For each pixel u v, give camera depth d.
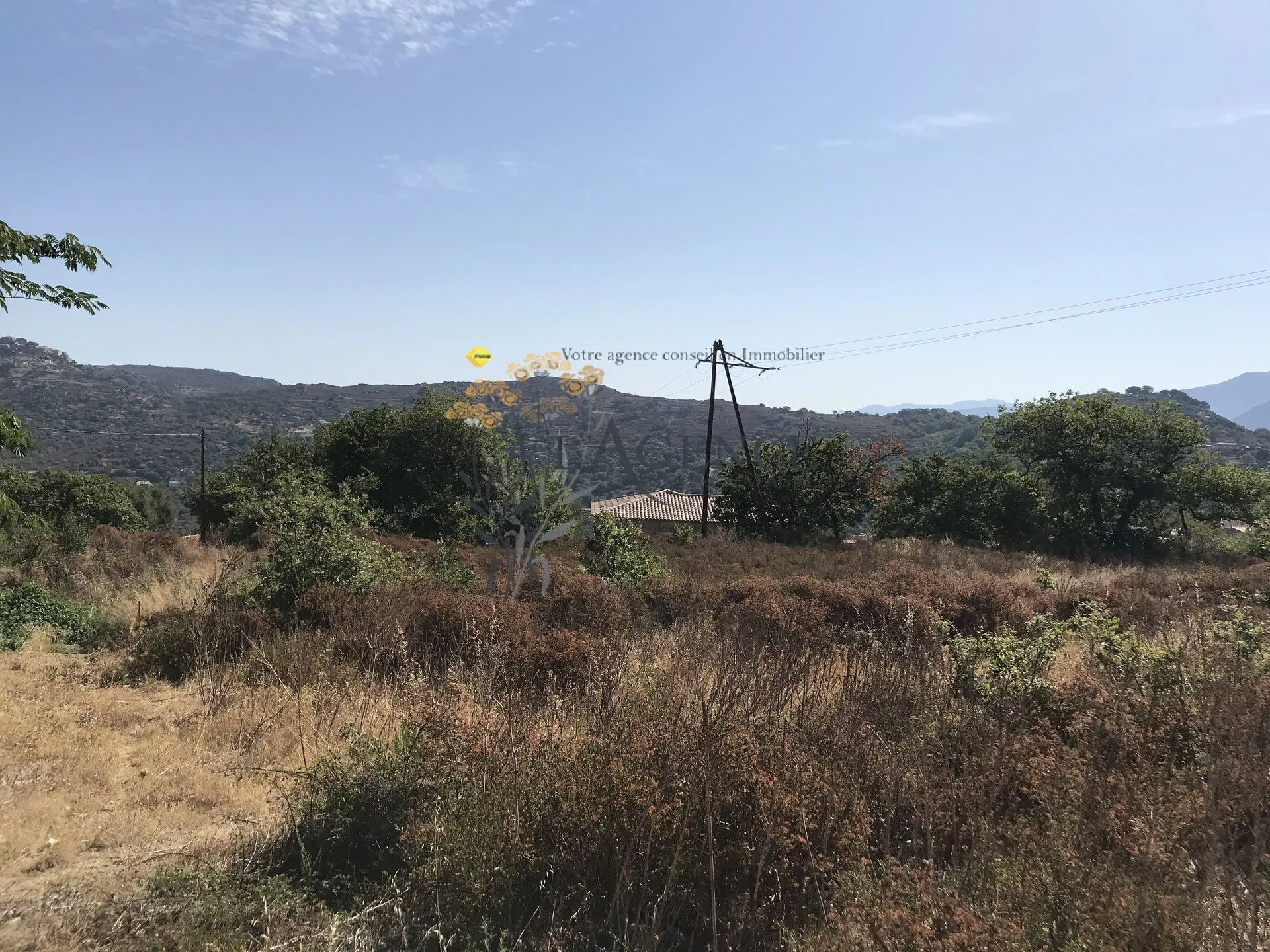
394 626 7.18
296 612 8.32
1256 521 27.39
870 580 13.67
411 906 3.14
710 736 3.40
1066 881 2.86
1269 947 2.63
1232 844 3.08
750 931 2.84
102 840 3.78
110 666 7.40
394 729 5.15
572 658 6.17
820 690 5.00
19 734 5.15
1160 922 2.64
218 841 3.80
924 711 4.49
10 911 3.06
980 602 10.88
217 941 2.85
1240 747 3.66
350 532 9.84
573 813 3.27
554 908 3.01
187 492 40.44
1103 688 4.90
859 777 3.55
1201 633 6.43
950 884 2.92
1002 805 3.53
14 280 7.27
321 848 3.54
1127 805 3.31
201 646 7.26
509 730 4.07
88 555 13.14
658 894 3.01
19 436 7.43
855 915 2.61
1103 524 36.06
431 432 23.12
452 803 3.60
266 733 5.38
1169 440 33.88
